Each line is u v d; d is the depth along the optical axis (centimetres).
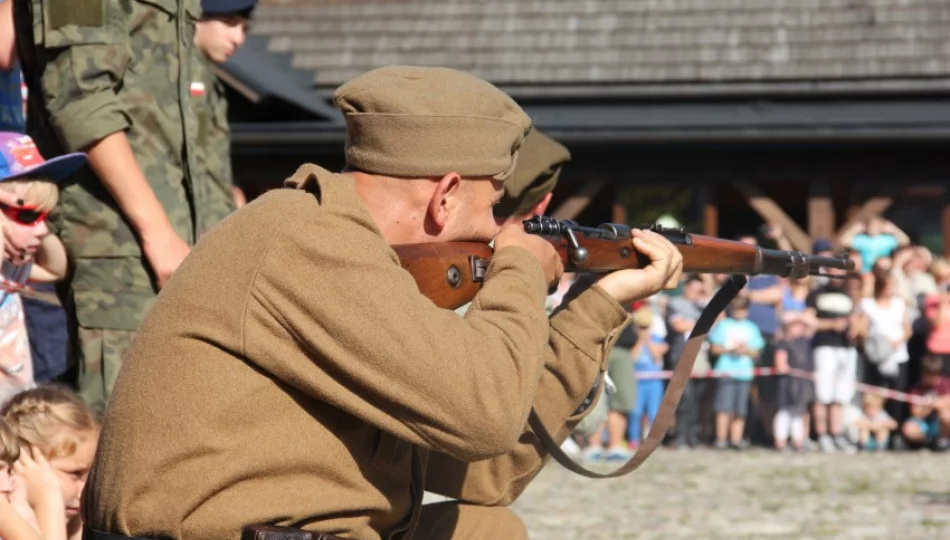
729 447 1770
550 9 2400
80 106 482
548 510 1250
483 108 344
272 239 320
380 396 318
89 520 336
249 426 321
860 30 2303
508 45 2353
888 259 1798
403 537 349
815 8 2348
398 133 338
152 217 488
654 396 1719
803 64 2262
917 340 1777
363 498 331
